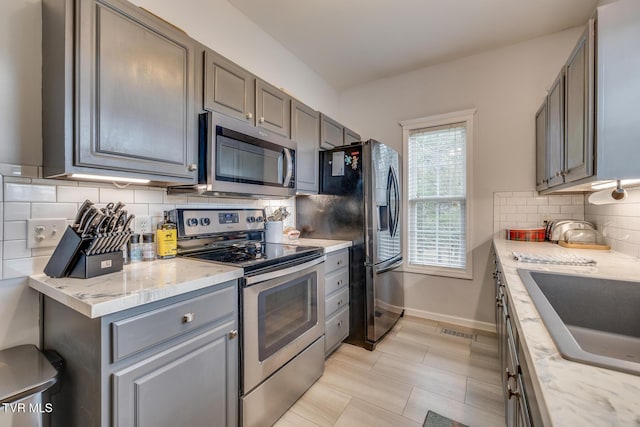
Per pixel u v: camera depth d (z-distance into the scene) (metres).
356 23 2.33
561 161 1.69
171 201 1.73
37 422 0.94
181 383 1.10
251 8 2.17
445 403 1.70
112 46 1.15
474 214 2.77
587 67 1.23
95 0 1.11
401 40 2.55
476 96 2.77
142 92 1.25
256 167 1.79
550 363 0.55
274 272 1.54
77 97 1.06
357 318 2.41
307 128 2.41
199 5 1.92
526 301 0.91
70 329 1.05
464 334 2.62
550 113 1.98
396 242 2.82
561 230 2.17
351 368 2.08
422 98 3.04
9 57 1.15
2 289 1.14
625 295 1.14
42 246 1.23
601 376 0.51
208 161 1.50
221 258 1.59
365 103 3.38
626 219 1.70
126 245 1.44
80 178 1.26
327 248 2.07
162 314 1.04
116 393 0.92
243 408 1.36
